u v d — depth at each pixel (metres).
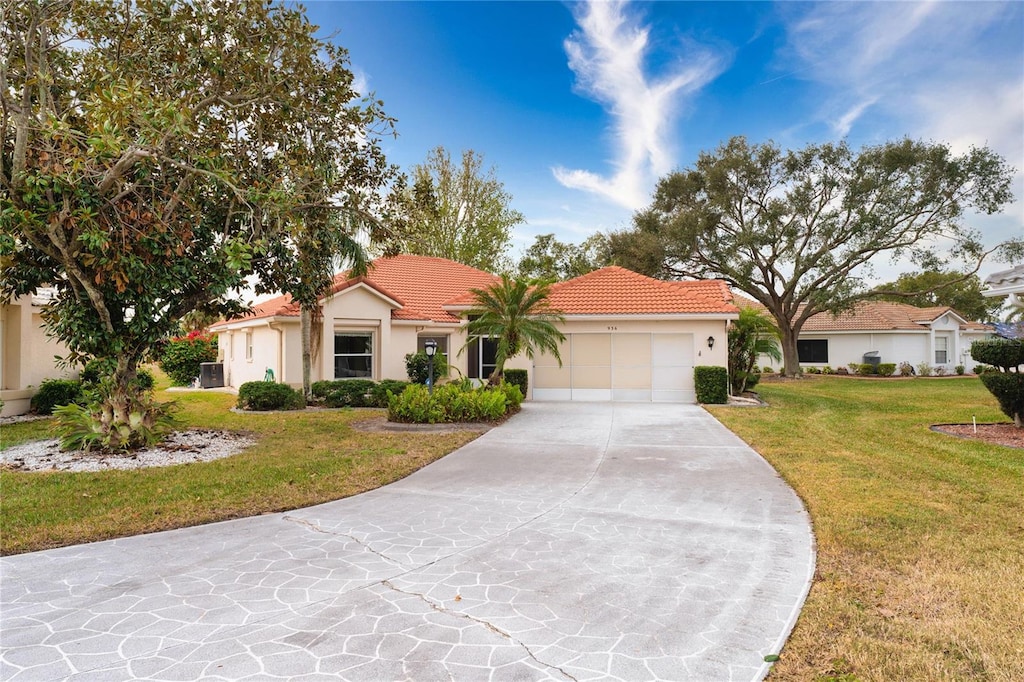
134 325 9.71
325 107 10.80
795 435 11.55
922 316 36.28
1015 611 3.90
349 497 7.37
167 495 7.23
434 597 4.27
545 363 19.61
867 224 29.11
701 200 34.66
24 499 6.93
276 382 17.44
